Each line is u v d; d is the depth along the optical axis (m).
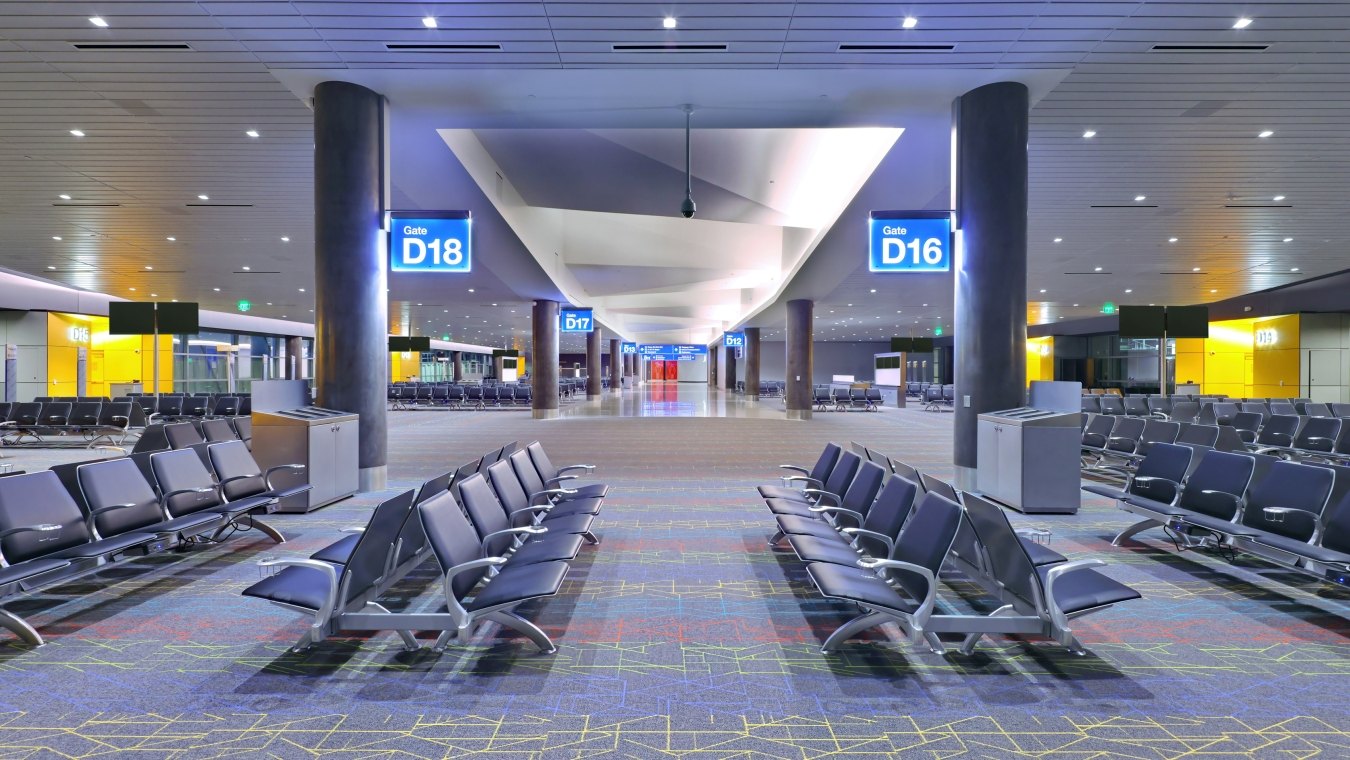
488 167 11.20
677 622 4.12
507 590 3.47
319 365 7.80
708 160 11.66
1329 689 3.24
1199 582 4.88
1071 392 7.12
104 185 10.45
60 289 21.97
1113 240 14.56
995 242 7.52
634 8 5.84
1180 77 7.09
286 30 6.17
